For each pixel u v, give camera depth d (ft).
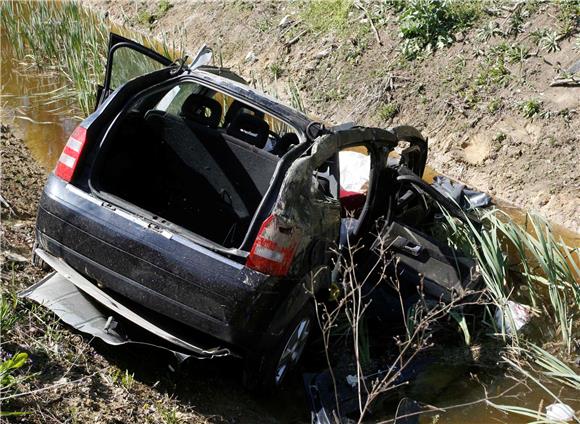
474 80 28.94
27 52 34.06
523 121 27.09
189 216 16.14
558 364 16.24
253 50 36.45
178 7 42.27
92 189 14.17
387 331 17.34
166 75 16.35
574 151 25.64
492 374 16.67
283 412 14.62
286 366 14.83
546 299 19.81
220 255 13.39
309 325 15.15
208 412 13.79
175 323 14.29
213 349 13.73
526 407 15.84
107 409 12.85
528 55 28.58
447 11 31.32
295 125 15.43
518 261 21.49
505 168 26.45
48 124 26.76
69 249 14.29
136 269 13.66
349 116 30.86
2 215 18.69
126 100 15.33
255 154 15.30
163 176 16.25
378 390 13.48
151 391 13.84
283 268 13.44
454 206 18.76
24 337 13.88
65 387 12.98
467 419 15.26
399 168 18.49
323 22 34.99
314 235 14.33
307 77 33.24
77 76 28.40
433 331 17.10
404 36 31.65
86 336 14.66
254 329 13.44
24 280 15.87
